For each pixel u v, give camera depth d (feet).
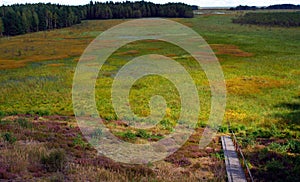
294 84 138.62
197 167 53.98
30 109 100.73
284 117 92.27
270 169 51.93
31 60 206.08
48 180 40.47
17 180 40.57
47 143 59.00
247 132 78.69
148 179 44.93
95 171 46.73
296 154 60.44
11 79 150.30
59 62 198.59
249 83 140.67
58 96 118.62
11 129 68.54
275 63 185.78
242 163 54.65
